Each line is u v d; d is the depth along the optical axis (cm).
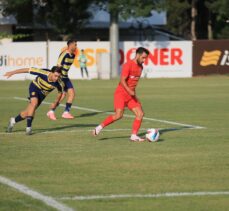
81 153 2803
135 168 2452
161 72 10112
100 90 7269
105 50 9994
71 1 10819
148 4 10331
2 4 11294
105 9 10694
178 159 2650
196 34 15600
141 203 1908
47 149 2917
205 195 2011
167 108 5028
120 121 4116
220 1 12400
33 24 11900
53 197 1969
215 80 9244
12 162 2581
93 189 2084
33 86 3334
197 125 3862
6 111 4825
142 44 10106
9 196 1978
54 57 9731
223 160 2631
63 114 4356
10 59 9631
